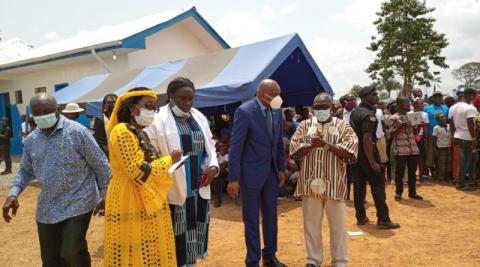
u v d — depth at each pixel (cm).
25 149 372
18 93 1803
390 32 2305
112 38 1298
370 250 530
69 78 1556
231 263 503
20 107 1798
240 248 558
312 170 453
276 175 465
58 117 362
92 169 370
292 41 829
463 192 851
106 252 318
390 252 521
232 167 442
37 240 635
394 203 773
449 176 961
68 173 354
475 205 744
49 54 1435
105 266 320
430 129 980
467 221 647
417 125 952
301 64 898
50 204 355
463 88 990
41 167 356
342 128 457
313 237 466
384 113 978
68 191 355
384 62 2328
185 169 383
